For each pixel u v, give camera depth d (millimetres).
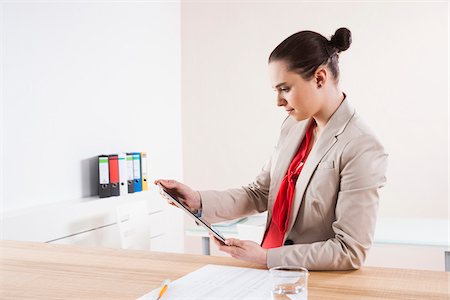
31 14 3066
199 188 4656
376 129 4109
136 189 3779
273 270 1101
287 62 1529
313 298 1214
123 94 3883
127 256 1660
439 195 3977
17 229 2760
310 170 1612
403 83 4039
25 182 3035
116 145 3805
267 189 1975
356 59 4141
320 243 1456
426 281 1327
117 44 3820
